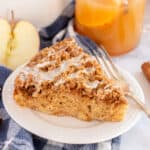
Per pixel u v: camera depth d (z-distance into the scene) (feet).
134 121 1.88
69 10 2.45
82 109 1.89
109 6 2.20
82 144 1.87
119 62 2.31
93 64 1.96
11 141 1.83
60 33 2.37
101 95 1.85
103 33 2.27
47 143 1.90
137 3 2.24
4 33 2.23
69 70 1.92
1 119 1.92
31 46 2.27
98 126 1.87
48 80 1.89
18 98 1.92
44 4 2.37
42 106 1.92
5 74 2.12
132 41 2.33
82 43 2.27
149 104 2.04
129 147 1.91
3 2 2.30
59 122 1.90
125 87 2.00
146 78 2.18
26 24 2.28
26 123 1.87
